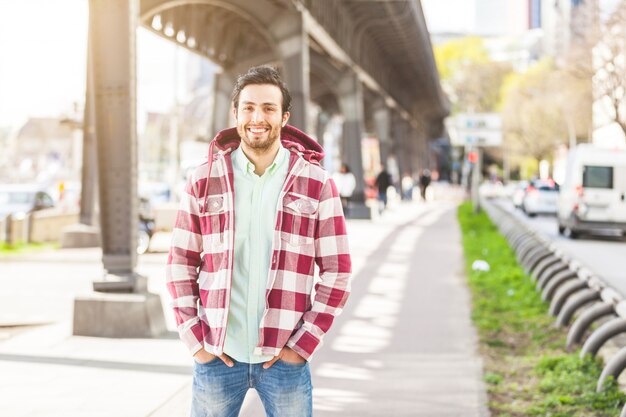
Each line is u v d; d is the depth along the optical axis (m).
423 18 37.38
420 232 22.66
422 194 49.69
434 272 13.05
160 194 32.78
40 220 20.78
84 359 6.64
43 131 99.62
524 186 40.12
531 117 81.19
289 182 2.72
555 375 5.91
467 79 94.00
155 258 16.36
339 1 25.70
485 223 24.23
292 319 2.68
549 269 9.91
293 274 2.70
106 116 8.02
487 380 5.92
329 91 40.75
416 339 7.47
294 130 2.95
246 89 2.71
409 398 5.34
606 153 20.89
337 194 2.80
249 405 5.18
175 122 43.25
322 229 2.76
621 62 47.75
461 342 7.34
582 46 48.84
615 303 6.47
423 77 52.25
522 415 5.02
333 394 5.44
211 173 2.74
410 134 64.62
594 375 5.81
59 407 5.12
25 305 10.09
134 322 7.67
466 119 28.14
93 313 7.71
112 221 8.00
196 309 2.77
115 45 8.04
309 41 25.28
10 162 101.50
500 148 101.69
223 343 2.64
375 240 19.73
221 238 2.72
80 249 18.77
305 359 2.71
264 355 2.69
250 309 2.71
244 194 2.74
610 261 15.69
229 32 25.69
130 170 7.98
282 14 19.67
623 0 44.62
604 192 20.83
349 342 7.32
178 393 5.52
